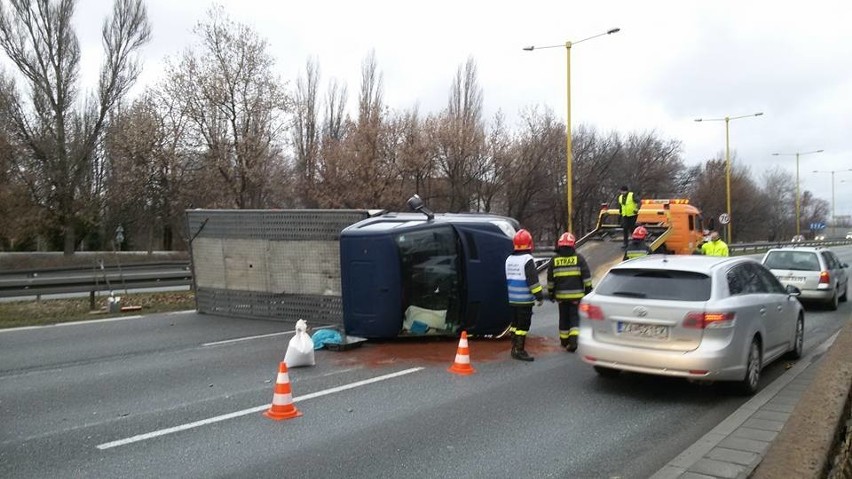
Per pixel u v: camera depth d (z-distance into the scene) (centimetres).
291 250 1272
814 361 878
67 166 3769
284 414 620
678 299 683
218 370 843
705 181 7044
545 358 914
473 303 1034
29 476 474
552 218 4934
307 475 473
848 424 371
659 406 663
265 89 2619
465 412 639
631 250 1537
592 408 655
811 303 1580
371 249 1002
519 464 495
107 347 1018
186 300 1683
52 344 1046
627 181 5391
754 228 7750
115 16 3862
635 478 467
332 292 1219
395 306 1000
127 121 3134
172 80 2605
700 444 530
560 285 962
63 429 589
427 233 1027
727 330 661
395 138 3888
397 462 499
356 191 3809
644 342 688
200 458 511
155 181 2989
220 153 2556
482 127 4153
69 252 3866
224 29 2545
